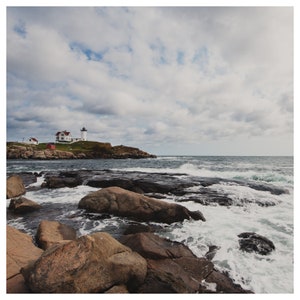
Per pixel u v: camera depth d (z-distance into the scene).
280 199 11.66
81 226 8.41
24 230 8.08
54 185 16.06
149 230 7.66
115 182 15.14
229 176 19.83
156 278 4.57
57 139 98.88
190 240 6.98
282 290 4.67
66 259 4.06
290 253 6.17
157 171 25.12
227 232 7.59
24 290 4.01
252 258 5.92
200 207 10.53
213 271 5.24
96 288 4.04
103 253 4.43
